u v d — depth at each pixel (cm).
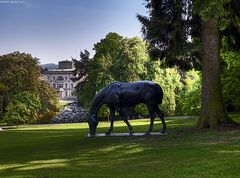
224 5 2109
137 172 1240
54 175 1275
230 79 3073
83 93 7062
